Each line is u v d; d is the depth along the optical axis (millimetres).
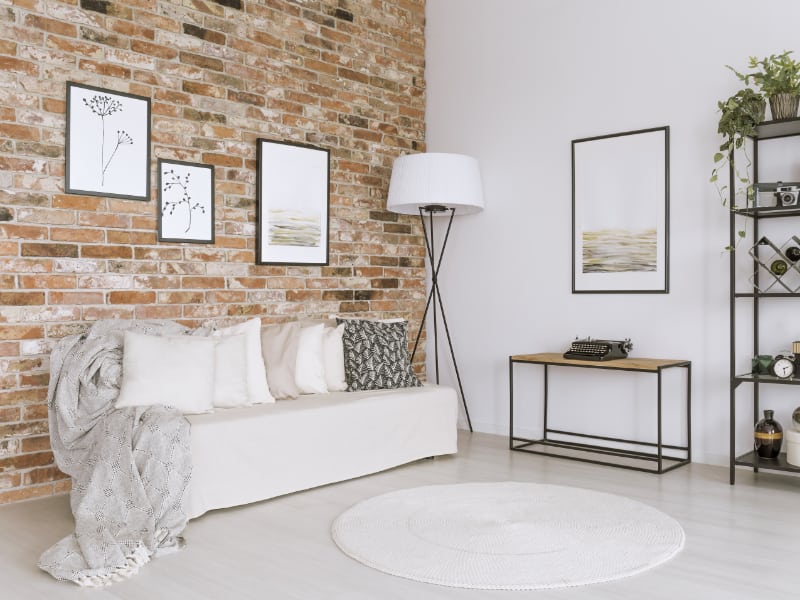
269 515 3414
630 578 2607
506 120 5305
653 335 4582
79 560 2713
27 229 3664
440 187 4914
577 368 4941
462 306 5582
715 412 4336
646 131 4574
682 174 4445
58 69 3770
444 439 4582
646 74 4598
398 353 4738
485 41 5434
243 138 4590
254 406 3883
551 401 5082
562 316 5012
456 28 5613
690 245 4418
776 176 4090
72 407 3443
